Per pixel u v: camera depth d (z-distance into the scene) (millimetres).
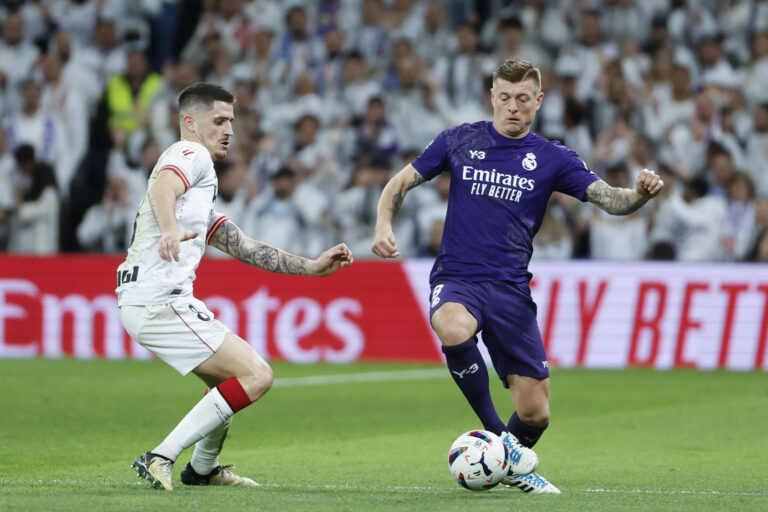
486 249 20141
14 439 27250
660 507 16922
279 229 54219
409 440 28375
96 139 58750
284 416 33250
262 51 62938
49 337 51844
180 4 66688
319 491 18828
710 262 53062
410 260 50719
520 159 20406
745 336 49125
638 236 53531
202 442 18969
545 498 17891
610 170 52844
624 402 37219
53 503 16094
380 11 64062
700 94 58438
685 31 63688
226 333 18594
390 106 59875
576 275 49938
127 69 59719
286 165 56156
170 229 17266
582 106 57969
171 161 18062
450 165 20859
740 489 20125
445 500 17422
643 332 49594
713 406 36000
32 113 58406
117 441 27312
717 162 54844
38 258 51969
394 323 50594
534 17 62250
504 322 19938
